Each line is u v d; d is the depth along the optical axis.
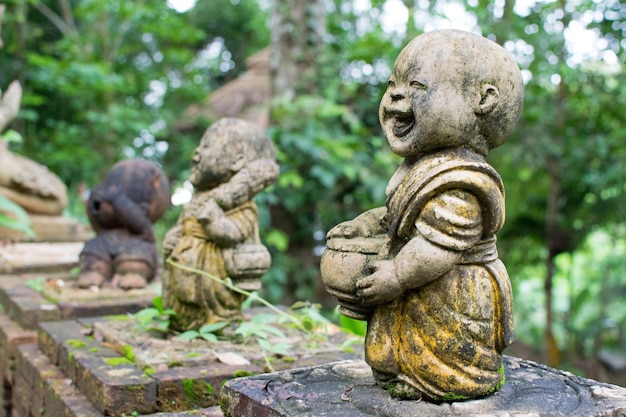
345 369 2.49
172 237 3.65
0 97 6.87
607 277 10.14
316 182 7.45
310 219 7.98
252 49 14.02
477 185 2.03
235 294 3.62
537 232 8.83
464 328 2.08
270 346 3.27
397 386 2.15
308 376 2.46
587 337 9.14
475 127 2.15
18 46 10.20
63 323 4.05
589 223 8.76
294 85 7.52
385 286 2.07
